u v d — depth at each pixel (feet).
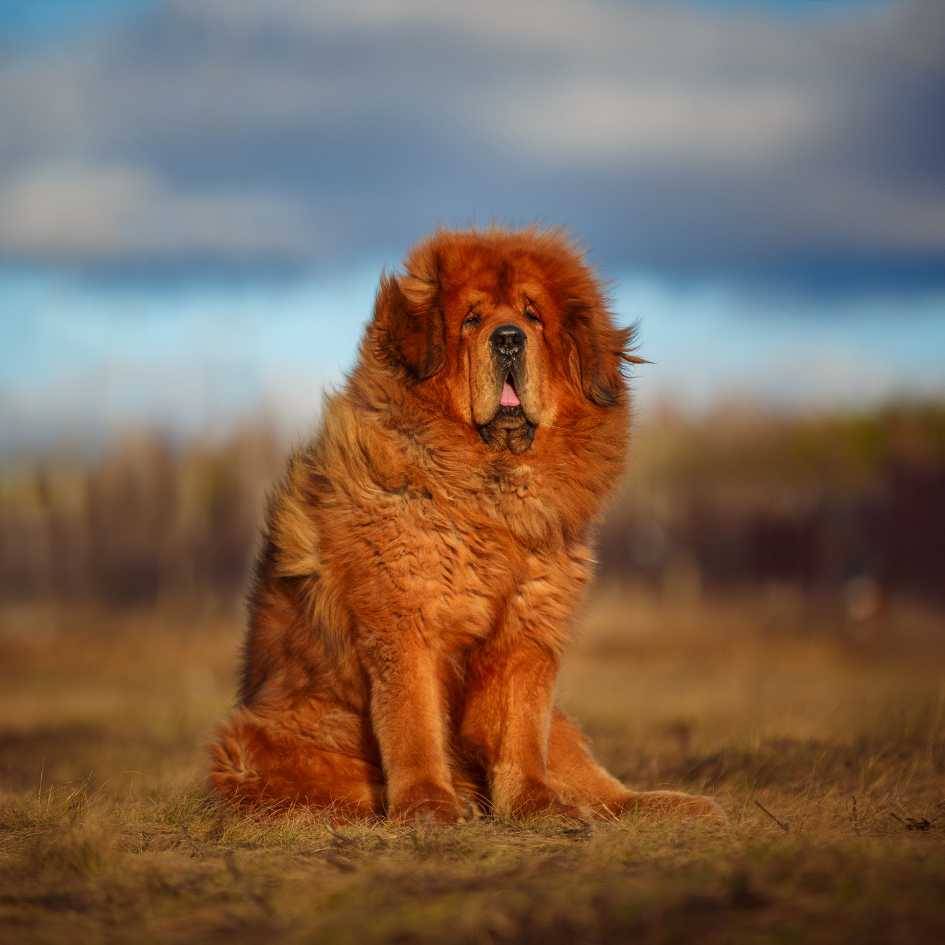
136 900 23.91
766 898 21.30
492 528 35.91
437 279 37.81
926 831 30.68
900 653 128.16
